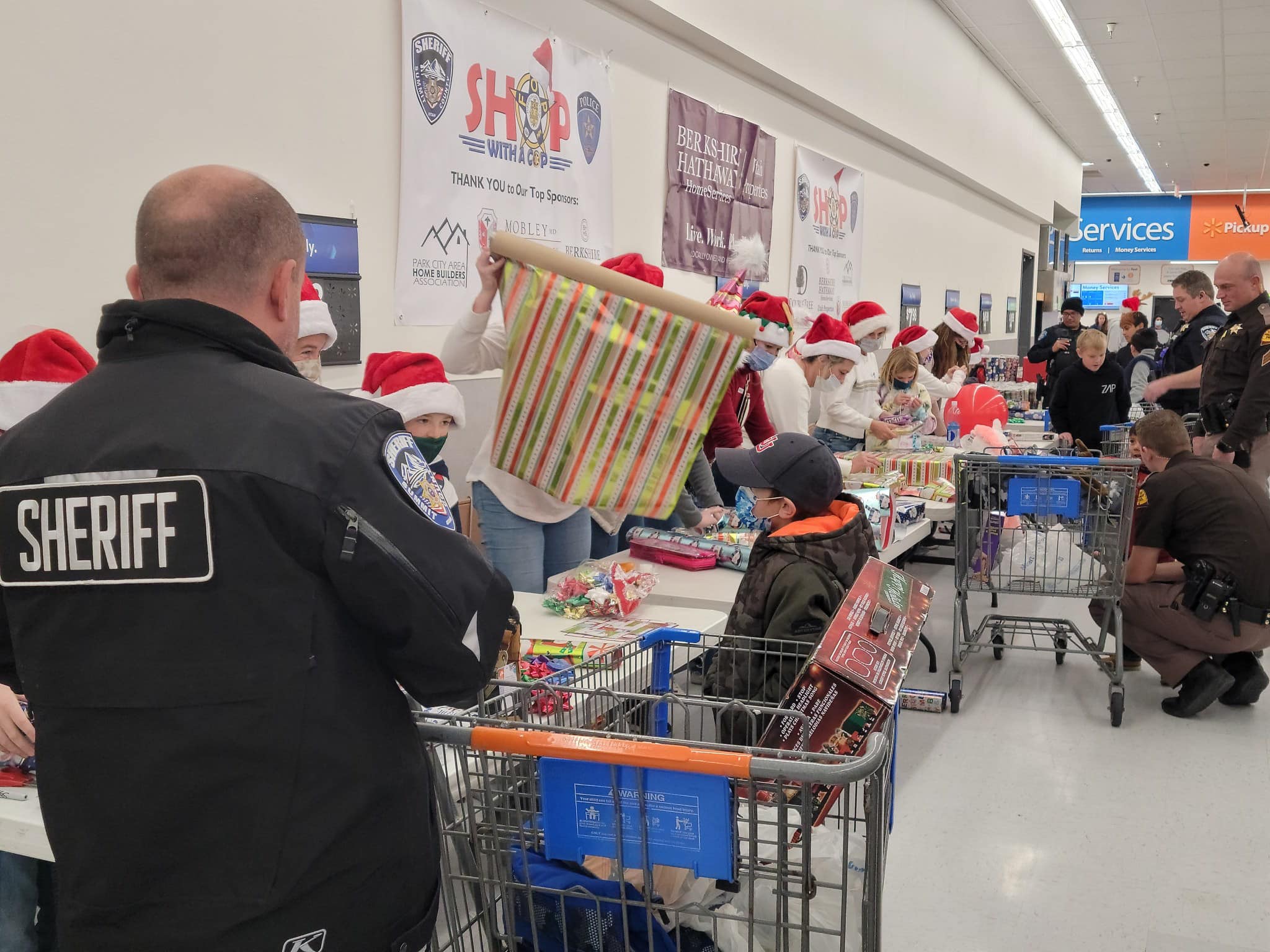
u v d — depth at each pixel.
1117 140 17.81
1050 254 18.53
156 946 1.06
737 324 1.93
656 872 1.57
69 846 1.08
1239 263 5.32
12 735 1.57
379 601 1.07
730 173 6.56
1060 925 2.62
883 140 9.35
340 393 1.15
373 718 1.12
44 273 2.72
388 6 3.80
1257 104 14.55
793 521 2.39
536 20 4.61
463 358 2.88
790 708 1.56
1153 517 4.02
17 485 1.09
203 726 1.04
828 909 1.62
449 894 1.48
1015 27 10.92
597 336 1.97
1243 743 3.78
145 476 1.04
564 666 2.15
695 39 5.90
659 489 1.99
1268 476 5.22
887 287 10.06
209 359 1.11
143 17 2.92
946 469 4.90
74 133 2.76
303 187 3.51
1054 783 3.45
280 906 1.05
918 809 3.26
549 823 1.37
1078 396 7.84
